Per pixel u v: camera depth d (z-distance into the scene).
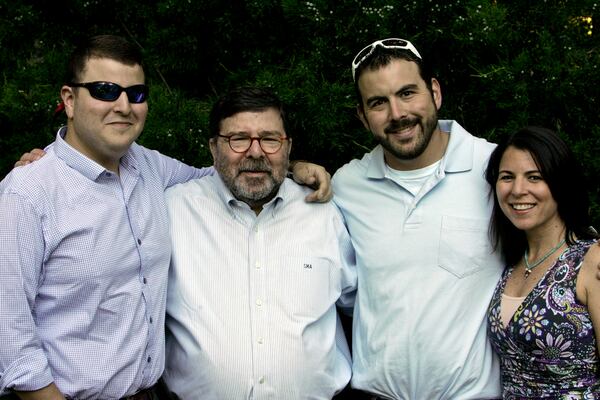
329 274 2.90
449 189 2.85
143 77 2.53
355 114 3.61
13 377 2.29
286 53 3.85
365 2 3.53
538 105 3.45
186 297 2.75
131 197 2.59
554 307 2.50
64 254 2.38
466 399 2.78
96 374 2.45
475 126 3.65
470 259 2.78
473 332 2.76
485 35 3.37
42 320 2.42
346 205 3.04
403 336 2.81
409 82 2.76
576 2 3.53
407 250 2.84
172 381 2.84
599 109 3.50
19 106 3.54
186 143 3.54
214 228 2.84
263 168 2.79
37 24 3.99
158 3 3.89
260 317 2.74
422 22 3.54
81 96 2.42
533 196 2.57
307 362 2.77
